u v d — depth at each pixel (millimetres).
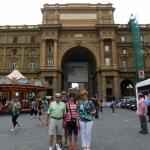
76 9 75938
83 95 10406
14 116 18500
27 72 74812
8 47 76562
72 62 82250
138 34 75250
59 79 71500
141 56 73688
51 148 10914
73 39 74000
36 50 76625
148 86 28328
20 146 12336
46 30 72625
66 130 11359
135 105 46250
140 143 12758
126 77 75375
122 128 19312
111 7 75500
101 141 13586
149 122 23219
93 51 73500
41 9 75438
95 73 74250
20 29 76875
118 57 76312
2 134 16703
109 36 72625
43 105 25562
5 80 40406
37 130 18828
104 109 55656
